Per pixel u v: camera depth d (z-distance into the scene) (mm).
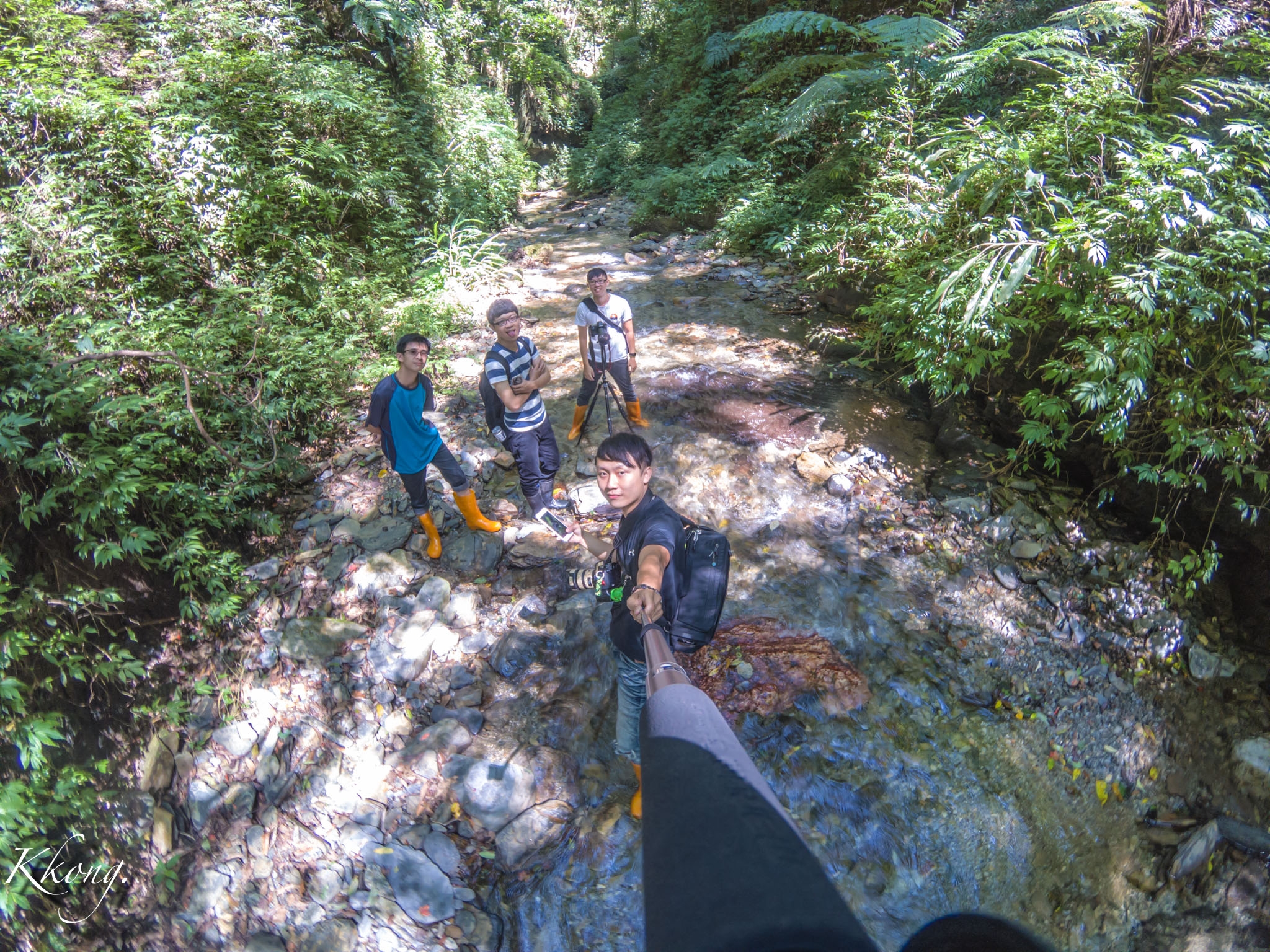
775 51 12812
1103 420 4238
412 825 3773
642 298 8938
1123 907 3766
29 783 3475
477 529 5074
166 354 4500
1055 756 4129
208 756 4070
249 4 8602
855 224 7516
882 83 8711
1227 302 4062
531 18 19703
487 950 3371
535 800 3814
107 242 5598
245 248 6883
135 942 3482
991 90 8453
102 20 7520
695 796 490
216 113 7164
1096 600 4676
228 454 4859
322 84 8414
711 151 12734
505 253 10961
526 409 4633
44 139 5973
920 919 3557
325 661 4395
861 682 4160
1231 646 4539
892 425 6012
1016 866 3766
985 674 4352
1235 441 4066
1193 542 4762
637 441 2584
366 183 8508
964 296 5000
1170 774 4180
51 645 3711
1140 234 4445
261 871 3666
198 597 4695
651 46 22344
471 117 12625
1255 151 4832
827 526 5113
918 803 3826
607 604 4504
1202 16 5672
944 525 5082
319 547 5082
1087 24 5918
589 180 17375
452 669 4375
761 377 6727
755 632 4379
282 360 5957
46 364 4270
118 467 4281
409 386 4426
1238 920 3668
